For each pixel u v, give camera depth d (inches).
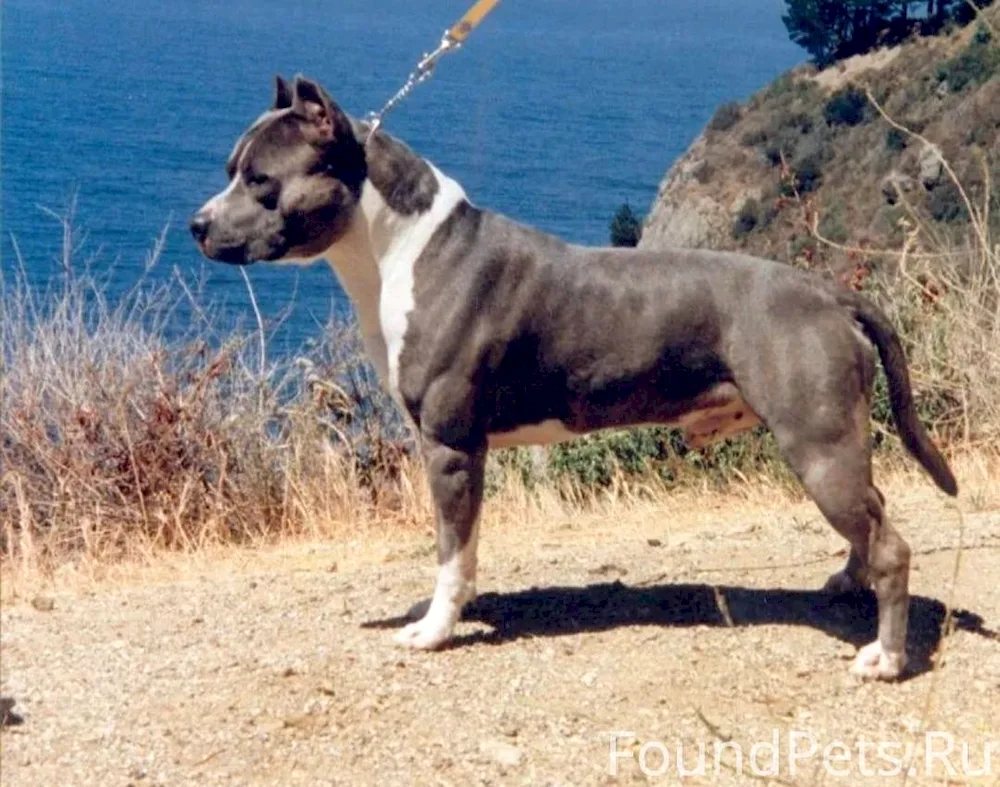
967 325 142.3
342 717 86.0
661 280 90.7
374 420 139.6
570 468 142.7
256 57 2564.0
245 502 133.4
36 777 81.8
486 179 1048.8
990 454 138.6
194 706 87.7
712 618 96.7
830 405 87.6
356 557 118.3
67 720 86.8
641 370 90.7
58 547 126.9
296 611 100.3
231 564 119.5
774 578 103.6
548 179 1080.2
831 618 96.3
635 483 140.2
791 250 165.5
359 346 140.9
